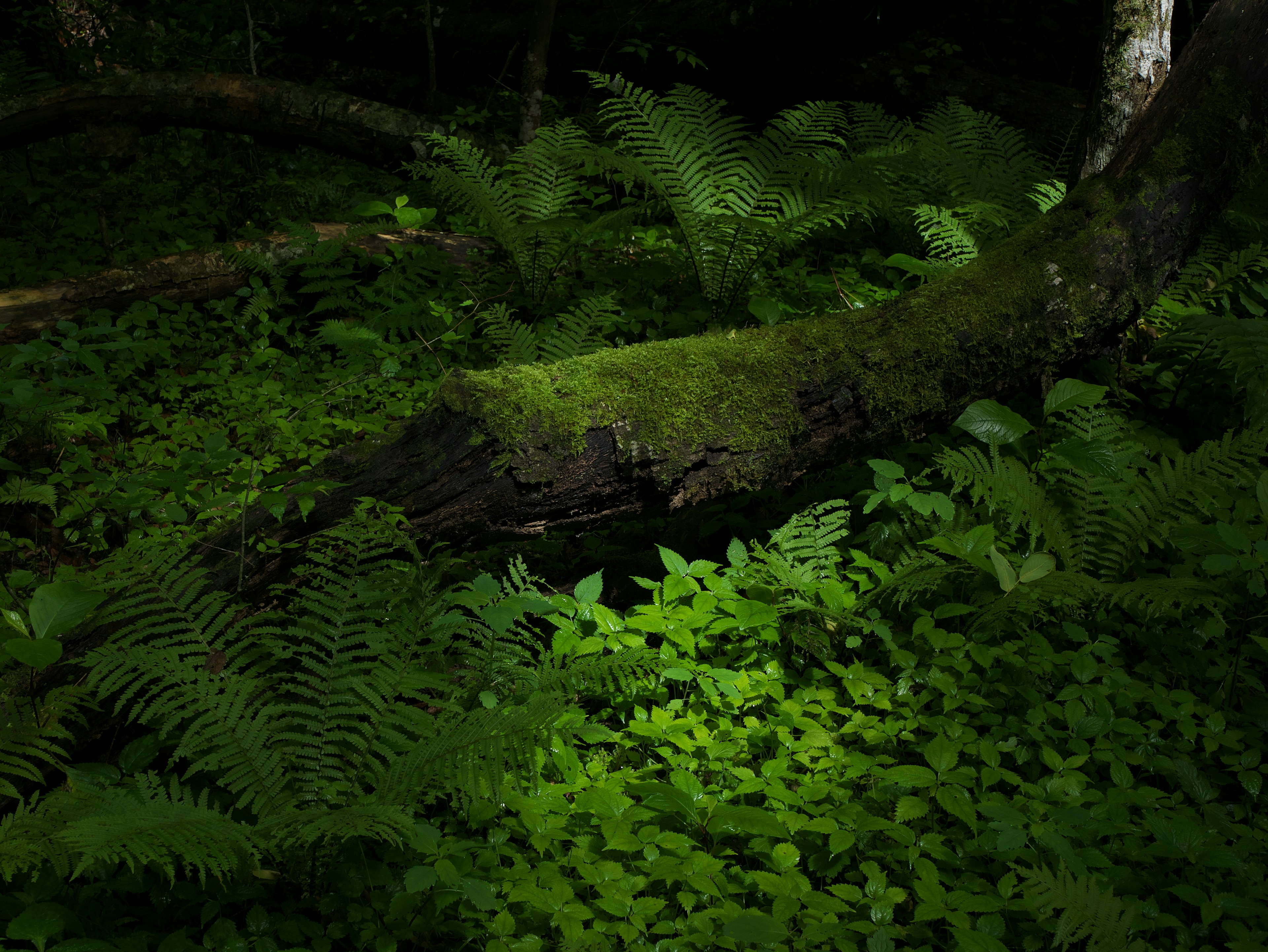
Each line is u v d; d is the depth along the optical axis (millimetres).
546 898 2340
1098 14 9961
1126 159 4473
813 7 7766
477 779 2389
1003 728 3010
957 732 2967
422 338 5301
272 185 7316
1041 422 4352
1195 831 2557
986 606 3389
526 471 3146
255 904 2428
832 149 5691
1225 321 4195
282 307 5824
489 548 3822
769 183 5375
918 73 8305
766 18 7941
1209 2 9188
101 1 9953
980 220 5582
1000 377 3941
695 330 5172
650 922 2439
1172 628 3475
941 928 2430
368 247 5961
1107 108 5254
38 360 4316
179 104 7059
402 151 7262
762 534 4027
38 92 6887
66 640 2904
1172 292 5105
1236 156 4367
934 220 5270
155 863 2322
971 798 2768
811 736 2922
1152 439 4234
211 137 8352
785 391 3492
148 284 5469
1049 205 5699
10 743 2420
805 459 3598
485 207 5469
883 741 2957
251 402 4973
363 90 10109
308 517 3189
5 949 2146
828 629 3426
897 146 6105
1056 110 8109
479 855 2523
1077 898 2203
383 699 2781
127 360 5074
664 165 5207
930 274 4910
